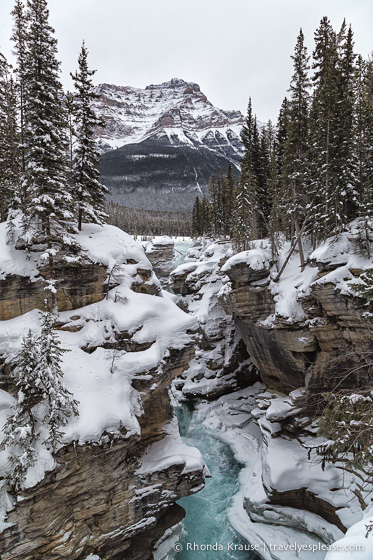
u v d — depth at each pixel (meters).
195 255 74.06
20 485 12.84
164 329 20.55
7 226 20.12
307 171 30.80
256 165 44.28
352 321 21.92
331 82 26.34
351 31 28.91
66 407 14.78
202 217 89.50
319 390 24.53
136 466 16.95
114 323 19.92
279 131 40.41
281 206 34.06
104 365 18.11
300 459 21.83
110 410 16.03
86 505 14.91
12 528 12.74
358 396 10.94
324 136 27.48
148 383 18.56
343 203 27.53
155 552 18.58
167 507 17.73
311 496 19.86
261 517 20.81
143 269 23.81
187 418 34.47
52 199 18.58
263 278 30.27
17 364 15.41
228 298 33.44
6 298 18.09
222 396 36.78
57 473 13.67
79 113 21.89
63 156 19.86
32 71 18.91
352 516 17.67
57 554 13.68
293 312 25.89
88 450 14.54
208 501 23.53
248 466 26.52
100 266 21.38
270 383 31.95
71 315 19.77
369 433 9.90
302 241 34.69
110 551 15.88
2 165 25.31
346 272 22.70
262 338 29.72
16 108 25.48
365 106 28.97
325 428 11.36
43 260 18.78
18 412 13.84
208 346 39.59
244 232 43.12
